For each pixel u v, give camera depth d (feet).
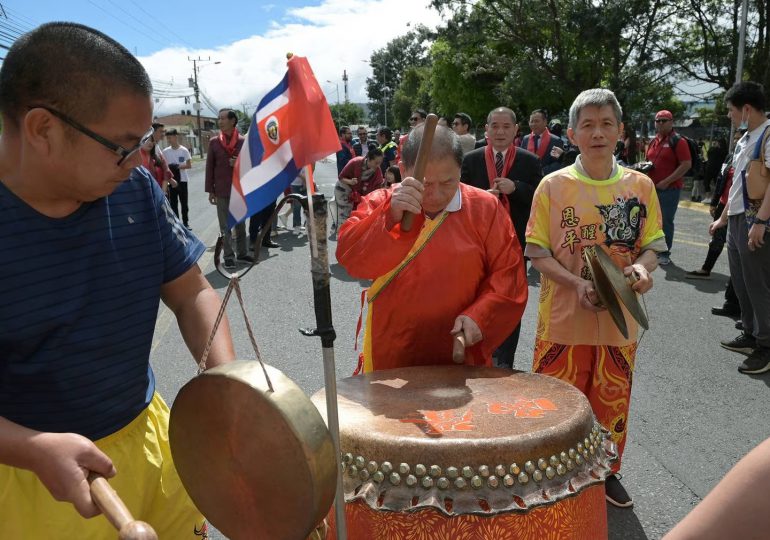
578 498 5.53
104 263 4.84
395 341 7.88
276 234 36.27
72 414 4.86
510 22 82.74
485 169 14.90
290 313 20.33
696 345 16.99
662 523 9.43
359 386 6.78
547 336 9.45
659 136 26.45
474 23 83.30
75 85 4.05
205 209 53.57
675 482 10.48
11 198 4.44
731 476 2.66
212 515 4.40
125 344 5.05
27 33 4.22
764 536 2.52
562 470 5.41
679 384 14.43
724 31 73.87
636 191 9.10
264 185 4.82
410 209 5.88
